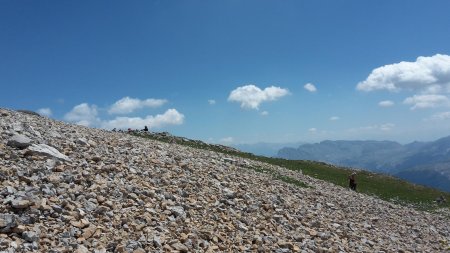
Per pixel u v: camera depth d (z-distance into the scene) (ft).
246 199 67.15
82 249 34.24
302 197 88.94
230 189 70.85
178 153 97.66
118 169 59.77
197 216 52.21
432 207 161.58
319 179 154.81
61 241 35.17
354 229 74.13
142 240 39.47
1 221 34.53
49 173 49.14
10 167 47.75
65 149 62.39
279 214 65.62
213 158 112.06
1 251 30.78
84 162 57.77
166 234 43.24
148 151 84.43
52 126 87.40
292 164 200.13
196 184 66.39
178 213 49.93
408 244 76.64
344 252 56.44
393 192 185.37
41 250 32.73
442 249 79.20
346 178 195.11
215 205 58.85
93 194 46.37
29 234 34.01
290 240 54.29
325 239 60.49
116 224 41.70
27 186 43.57
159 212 49.03
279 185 94.07
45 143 61.87
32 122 84.69
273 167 139.23
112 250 36.45
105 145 77.10
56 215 39.14
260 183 87.66
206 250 42.93
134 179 58.08
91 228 38.50
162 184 60.95
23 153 54.03
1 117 79.41
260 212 63.36
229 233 49.80
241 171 100.07
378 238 73.20
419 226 100.32
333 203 94.58
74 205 42.34
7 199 38.96
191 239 43.68
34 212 38.17
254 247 47.62
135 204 48.34
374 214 99.35
